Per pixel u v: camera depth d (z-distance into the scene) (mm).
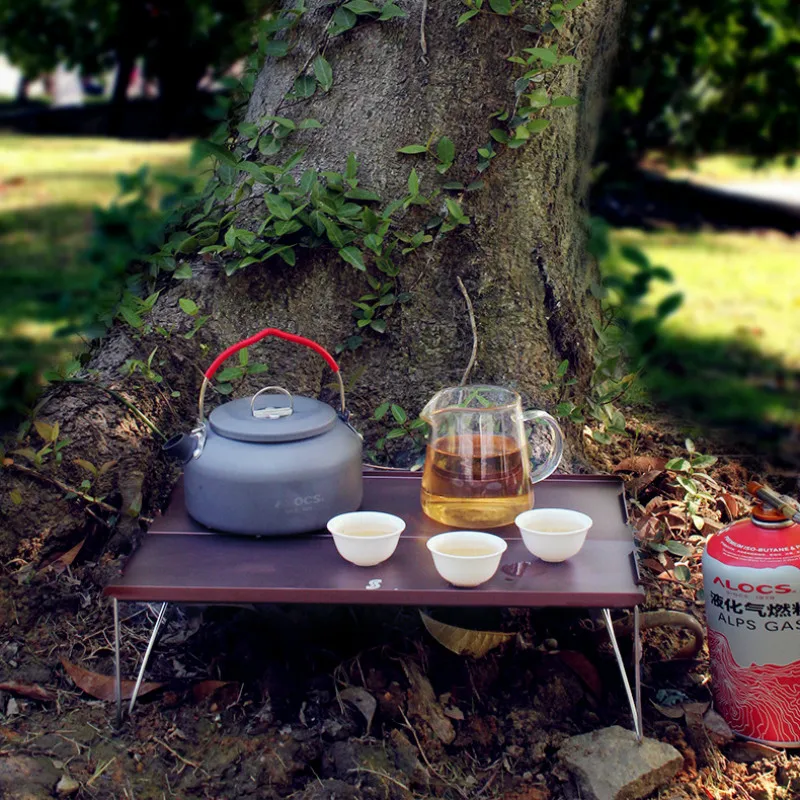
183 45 6789
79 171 7930
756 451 3176
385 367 2514
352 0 2402
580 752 1842
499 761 1877
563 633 2127
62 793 1732
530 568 1772
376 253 2355
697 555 2453
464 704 1967
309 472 1849
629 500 2568
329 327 2482
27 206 6910
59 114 10148
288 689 1944
